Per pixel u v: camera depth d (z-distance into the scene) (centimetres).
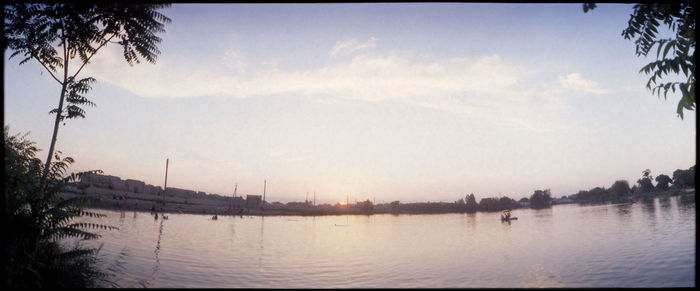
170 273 1064
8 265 631
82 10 899
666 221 3309
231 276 1123
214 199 9100
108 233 2102
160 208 5844
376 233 3616
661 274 1124
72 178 852
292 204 12938
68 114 987
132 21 951
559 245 2091
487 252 1936
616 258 1482
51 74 976
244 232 3114
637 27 327
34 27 905
